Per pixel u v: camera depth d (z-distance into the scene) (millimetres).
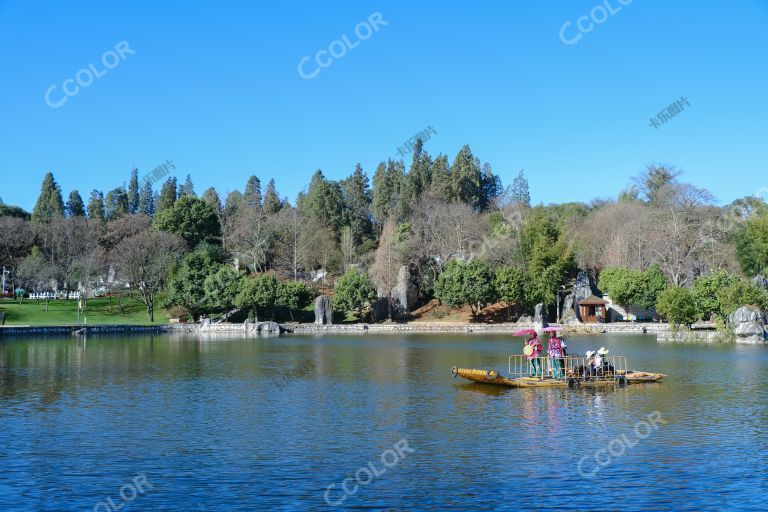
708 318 122250
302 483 29625
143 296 150125
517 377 62031
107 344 102312
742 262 138750
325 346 100250
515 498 27578
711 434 38062
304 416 43625
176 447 35500
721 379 59875
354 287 147875
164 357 81500
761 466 31750
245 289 141875
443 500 27422
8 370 67312
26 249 184000
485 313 158500
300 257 177250
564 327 134250
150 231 167625
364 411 45250
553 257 148250
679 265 148500
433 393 52750
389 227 173125
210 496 27922
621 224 166375
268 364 73500
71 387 55812
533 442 36406
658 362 74562
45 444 36062
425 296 167875
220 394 52406
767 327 107625
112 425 40812
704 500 27266
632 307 150875
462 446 35625
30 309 151500
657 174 175125
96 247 176375
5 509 26516
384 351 91062
